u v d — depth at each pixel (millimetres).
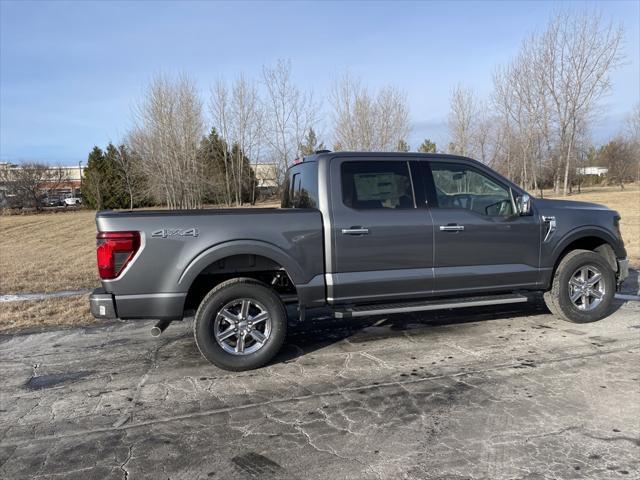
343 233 4684
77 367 4770
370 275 4797
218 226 4395
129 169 47031
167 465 3025
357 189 4820
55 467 3043
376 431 3336
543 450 3020
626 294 7023
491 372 4270
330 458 3033
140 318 4316
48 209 52844
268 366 4633
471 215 5086
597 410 3506
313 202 4867
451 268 5043
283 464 2988
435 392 3906
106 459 3113
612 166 56750
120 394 4102
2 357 5117
